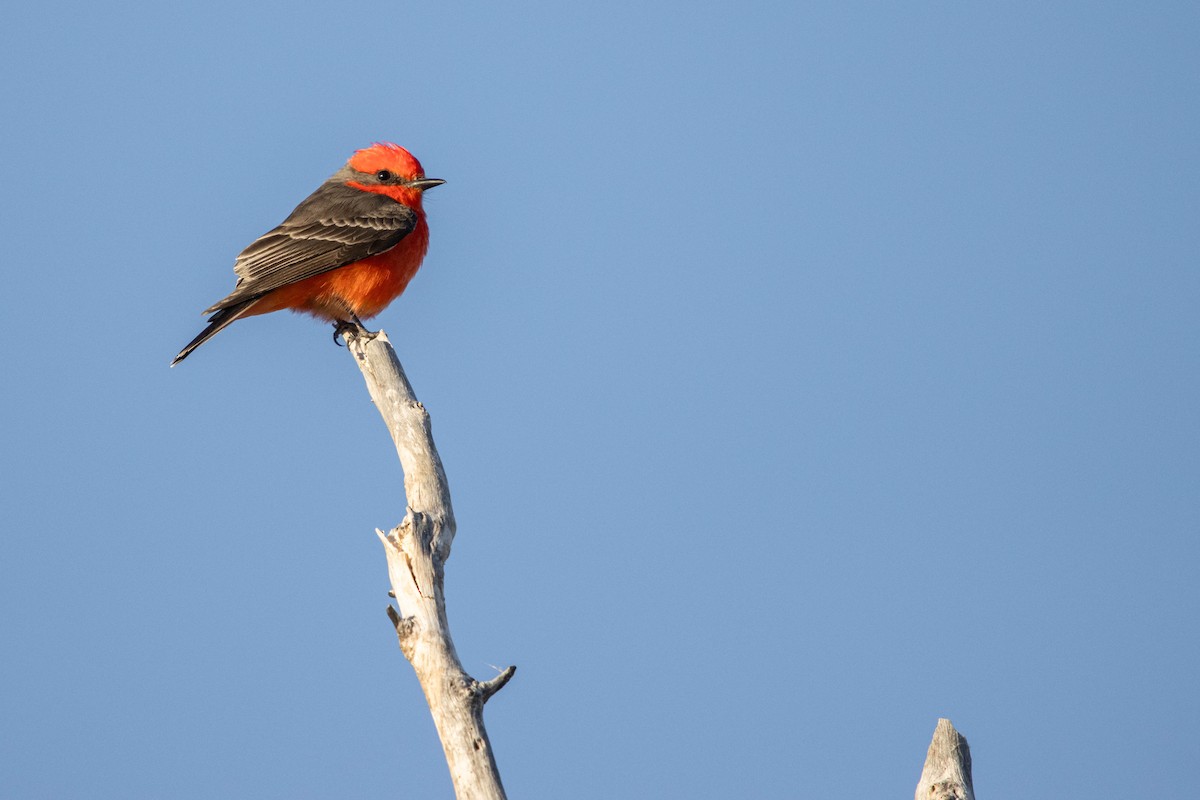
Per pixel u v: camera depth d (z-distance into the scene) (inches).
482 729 353.7
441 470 427.2
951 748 353.4
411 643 370.3
